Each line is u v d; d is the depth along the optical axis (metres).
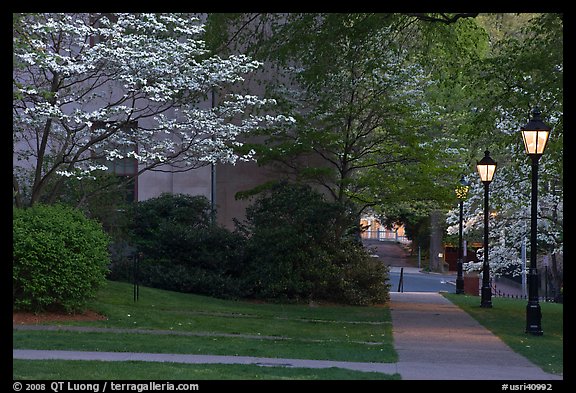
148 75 21.02
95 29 20.91
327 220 27.48
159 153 22.36
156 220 27.45
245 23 27.06
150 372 12.18
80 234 19.12
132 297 22.66
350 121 29.39
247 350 15.58
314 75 25.38
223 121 23.84
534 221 20.11
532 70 23.33
